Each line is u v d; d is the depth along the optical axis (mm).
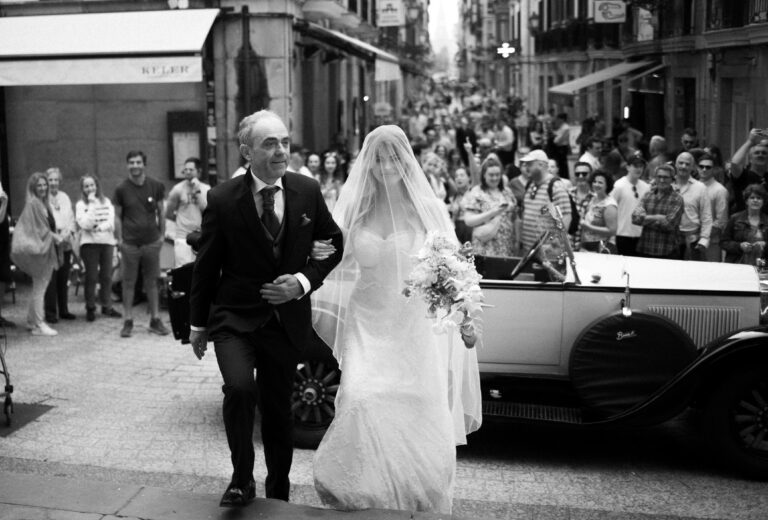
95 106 15242
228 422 4363
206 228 4496
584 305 6934
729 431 6395
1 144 15422
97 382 8617
